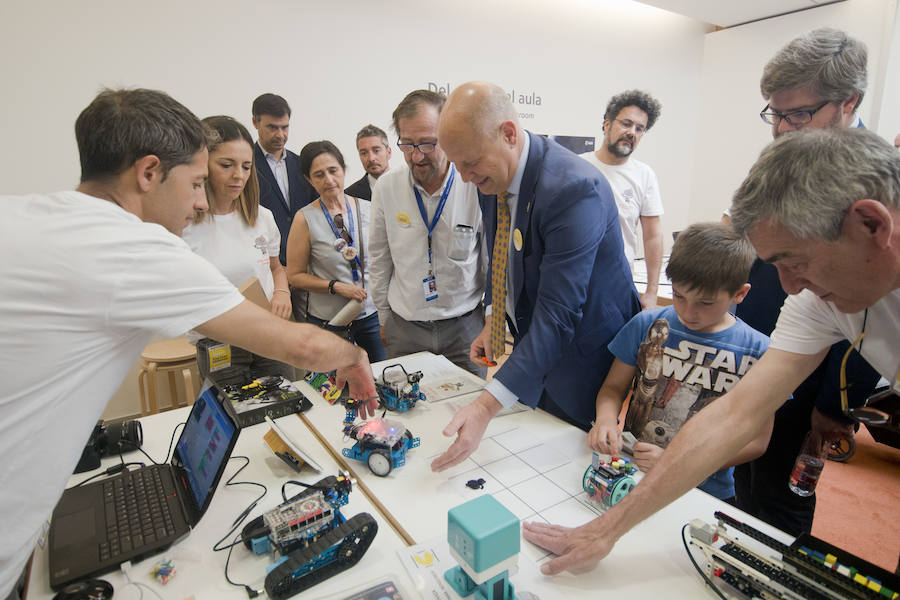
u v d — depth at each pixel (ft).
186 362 8.05
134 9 8.11
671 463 2.72
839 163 1.88
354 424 4.17
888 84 12.55
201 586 2.61
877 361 2.67
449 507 3.23
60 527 2.97
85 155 2.59
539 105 13.48
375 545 2.90
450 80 11.82
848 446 7.87
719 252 3.61
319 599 2.48
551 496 3.32
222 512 3.21
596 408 4.49
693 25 15.80
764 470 4.64
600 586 2.57
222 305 2.63
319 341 3.18
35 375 2.20
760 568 2.38
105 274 2.22
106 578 2.66
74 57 7.82
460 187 6.25
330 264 7.94
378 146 9.31
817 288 2.24
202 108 9.02
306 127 10.16
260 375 6.05
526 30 12.71
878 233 1.86
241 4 8.97
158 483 3.41
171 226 2.95
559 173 3.93
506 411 4.58
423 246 6.48
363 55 10.48
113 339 2.42
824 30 3.98
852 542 6.27
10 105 7.53
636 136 8.79
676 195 17.21
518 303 4.66
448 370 5.58
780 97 4.21
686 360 4.02
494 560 2.22
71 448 2.42
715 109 16.34
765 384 2.81
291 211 9.46
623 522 2.67
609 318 4.45
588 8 13.61
